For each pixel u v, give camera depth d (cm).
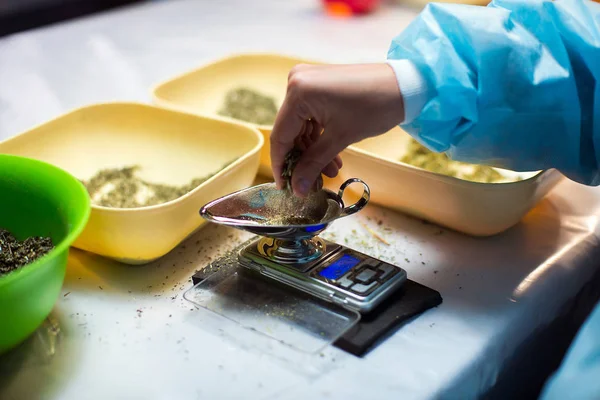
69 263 71
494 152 66
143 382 55
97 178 82
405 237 76
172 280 68
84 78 118
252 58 108
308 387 54
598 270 81
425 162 85
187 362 57
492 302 66
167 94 98
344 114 59
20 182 66
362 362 57
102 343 59
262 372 56
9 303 51
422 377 56
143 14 153
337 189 83
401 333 61
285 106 60
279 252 66
